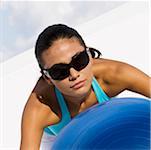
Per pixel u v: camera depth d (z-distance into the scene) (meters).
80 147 1.13
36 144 1.41
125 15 2.89
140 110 1.18
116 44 2.57
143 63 2.26
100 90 1.46
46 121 1.47
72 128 1.20
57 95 1.45
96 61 1.50
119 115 1.17
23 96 2.50
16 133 2.17
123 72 1.46
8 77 2.77
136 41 2.51
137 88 1.46
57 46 1.24
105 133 1.14
